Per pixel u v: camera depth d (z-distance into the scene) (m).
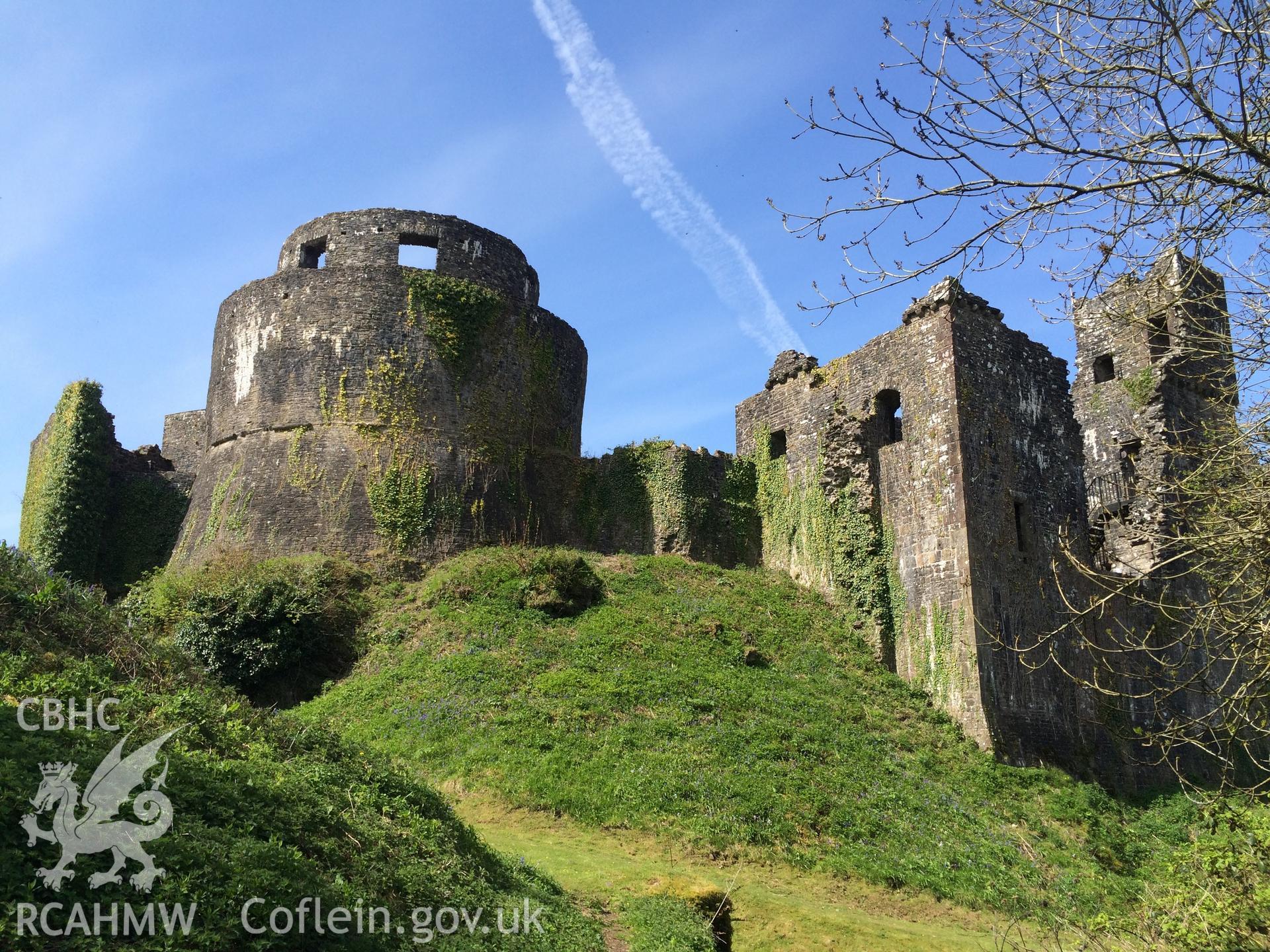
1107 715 26.12
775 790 19.56
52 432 33.84
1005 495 26.31
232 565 26.98
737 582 29.38
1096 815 21.89
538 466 33.31
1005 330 28.12
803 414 31.48
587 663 23.56
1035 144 7.80
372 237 32.22
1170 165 7.91
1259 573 9.21
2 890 7.09
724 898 15.14
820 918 15.64
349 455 29.84
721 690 23.11
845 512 28.39
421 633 25.48
